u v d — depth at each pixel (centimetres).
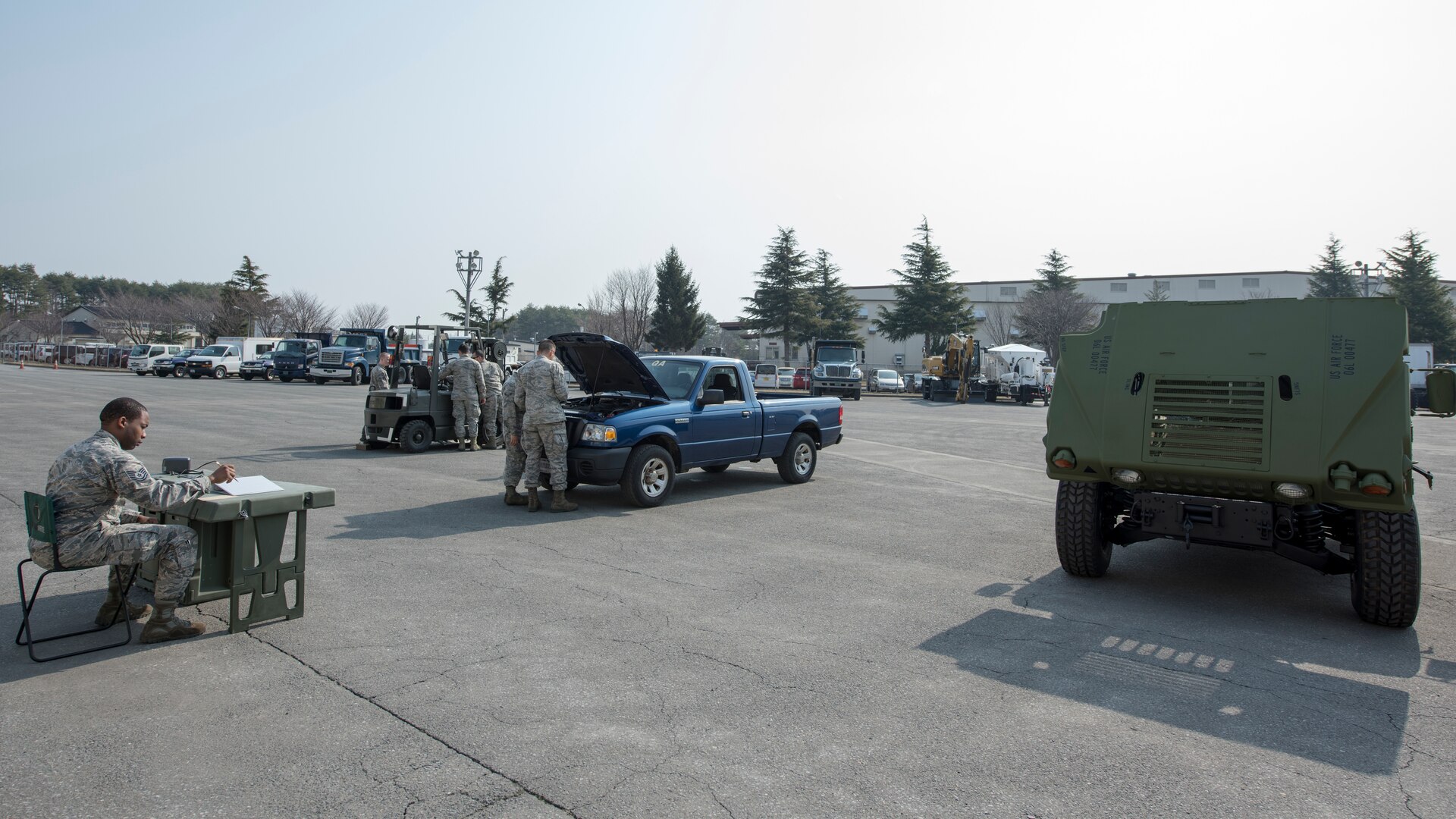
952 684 449
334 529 813
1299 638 539
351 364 4300
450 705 409
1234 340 582
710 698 423
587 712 404
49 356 8181
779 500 1048
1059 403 643
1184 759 366
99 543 453
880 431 2155
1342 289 6372
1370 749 379
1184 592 646
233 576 504
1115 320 629
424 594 599
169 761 348
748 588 637
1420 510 1065
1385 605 547
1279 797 335
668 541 794
